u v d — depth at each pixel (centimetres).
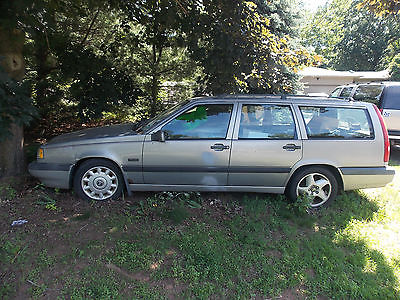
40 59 837
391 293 273
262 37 538
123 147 405
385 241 354
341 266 304
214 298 261
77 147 406
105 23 929
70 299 249
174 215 374
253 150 407
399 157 783
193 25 548
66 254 300
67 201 411
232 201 434
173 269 287
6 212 371
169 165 409
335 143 414
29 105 304
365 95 848
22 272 273
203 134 410
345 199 449
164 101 1088
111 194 419
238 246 329
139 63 986
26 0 404
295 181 422
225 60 548
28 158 555
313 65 600
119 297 252
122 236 333
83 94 811
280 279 285
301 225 381
